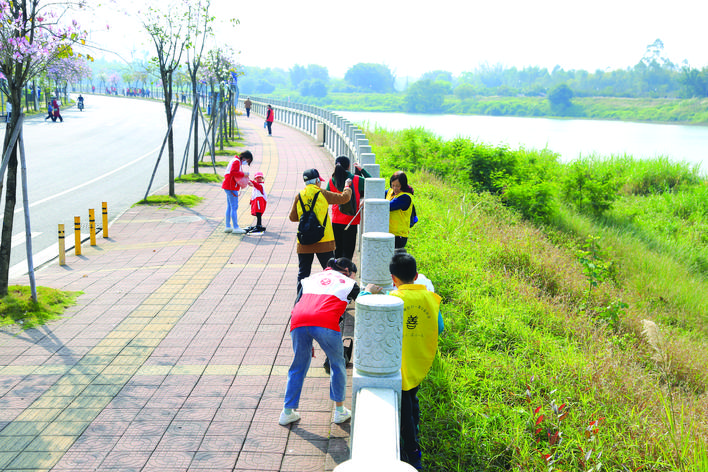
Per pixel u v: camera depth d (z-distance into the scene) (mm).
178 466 4555
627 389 6133
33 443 4863
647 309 11484
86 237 12492
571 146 49156
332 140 26109
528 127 89250
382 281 5273
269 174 20188
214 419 5246
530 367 6383
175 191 17391
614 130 87500
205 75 29750
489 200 15891
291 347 6793
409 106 198375
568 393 5730
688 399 6914
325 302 4953
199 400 5582
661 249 17156
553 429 5051
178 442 4883
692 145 53812
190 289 8891
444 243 10242
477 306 7793
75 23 8352
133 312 7938
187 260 10516
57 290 8547
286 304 8211
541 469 4570
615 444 4914
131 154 26500
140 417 5277
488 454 4715
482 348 6723
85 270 10102
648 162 29078
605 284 11320
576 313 9102
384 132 29547
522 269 10352
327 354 4980
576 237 15992
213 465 4566
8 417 5262
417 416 4551
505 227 13289
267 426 5133
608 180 19969
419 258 9438
